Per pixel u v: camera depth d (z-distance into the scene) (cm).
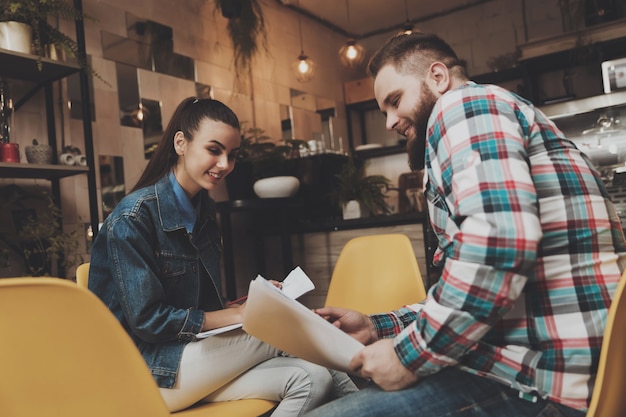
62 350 77
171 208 151
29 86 276
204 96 392
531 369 88
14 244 259
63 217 284
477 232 81
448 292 83
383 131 595
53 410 78
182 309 143
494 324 87
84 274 162
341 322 122
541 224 90
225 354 138
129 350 82
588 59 438
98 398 80
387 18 562
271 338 101
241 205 322
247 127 430
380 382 93
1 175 244
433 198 102
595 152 427
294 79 498
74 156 268
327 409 94
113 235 137
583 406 85
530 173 92
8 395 76
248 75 436
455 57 109
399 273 198
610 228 92
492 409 91
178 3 377
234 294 334
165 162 161
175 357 135
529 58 455
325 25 556
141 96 340
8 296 72
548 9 512
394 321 126
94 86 310
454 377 95
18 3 236
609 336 75
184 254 153
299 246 368
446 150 92
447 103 95
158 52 356
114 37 326
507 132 87
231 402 141
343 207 363
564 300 87
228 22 421
